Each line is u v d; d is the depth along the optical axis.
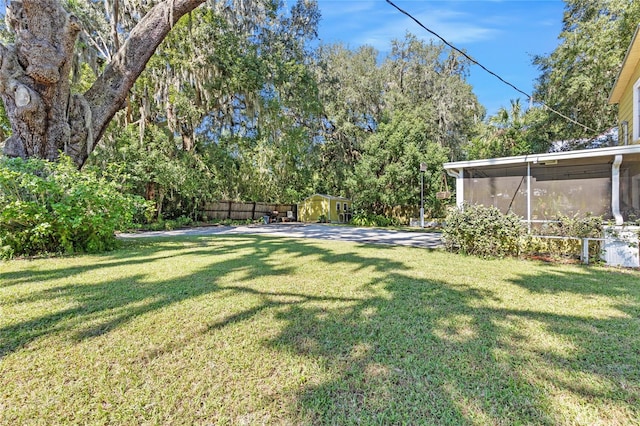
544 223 6.55
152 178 13.34
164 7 7.50
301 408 1.63
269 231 12.68
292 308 3.02
